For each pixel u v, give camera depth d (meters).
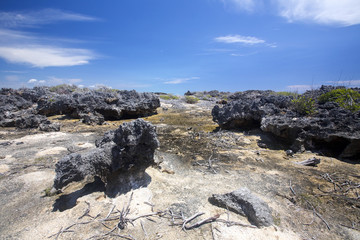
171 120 18.41
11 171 8.01
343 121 9.77
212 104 29.34
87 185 7.01
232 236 4.68
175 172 8.10
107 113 19.23
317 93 18.31
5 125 16.22
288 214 5.56
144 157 6.61
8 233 4.89
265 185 7.04
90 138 12.89
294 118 11.84
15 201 6.21
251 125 14.37
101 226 5.04
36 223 5.21
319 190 6.69
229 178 7.55
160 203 5.92
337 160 9.03
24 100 24.25
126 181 6.62
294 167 8.45
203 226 5.02
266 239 4.62
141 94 21.92
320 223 5.24
